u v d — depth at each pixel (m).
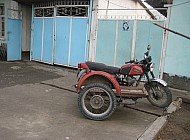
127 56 8.20
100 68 4.79
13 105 5.04
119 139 3.80
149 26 7.64
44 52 10.70
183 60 7.06
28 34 12.05
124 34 8.18
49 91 6.32
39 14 10.94
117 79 4.85
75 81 7.49
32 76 8.03
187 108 5.55
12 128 3.94
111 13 9.78
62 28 9.80
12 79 7.45
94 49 8.92
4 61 10.98
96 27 8.78
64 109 5.01
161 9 7.48
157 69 7.59
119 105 5.18
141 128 4.27
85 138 3.76
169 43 7.28
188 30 6.91
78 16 9.27
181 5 6.96
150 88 5.30
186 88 7.07
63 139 3.68
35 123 4.20
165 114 4.95
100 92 4.48
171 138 3.97
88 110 4.58
